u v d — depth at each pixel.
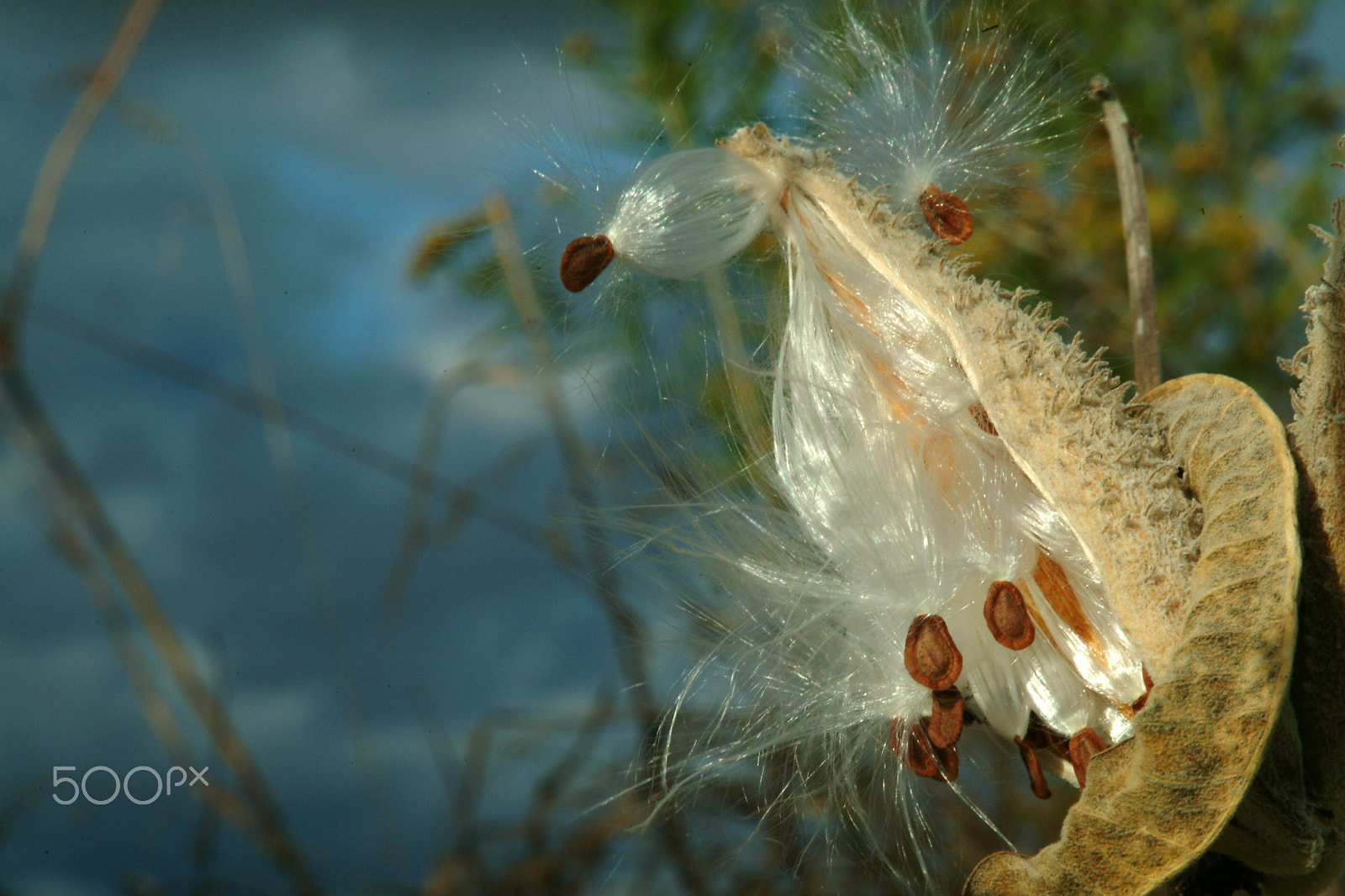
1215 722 0.44
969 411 0.46
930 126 0.49
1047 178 0.51
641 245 0.47
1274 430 0.45
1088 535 0.45
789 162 0.47
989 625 0.45
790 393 0.48
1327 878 0.45
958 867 0.55
